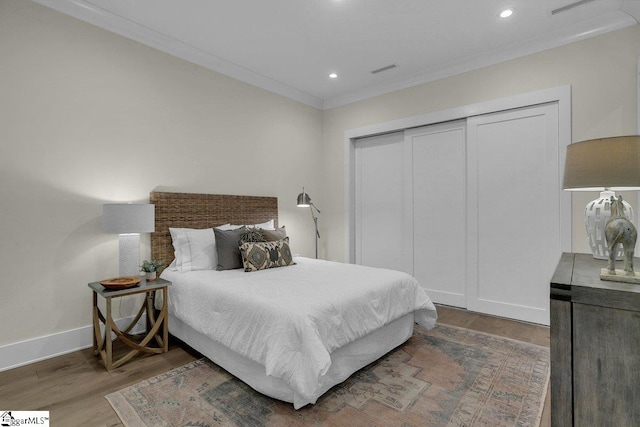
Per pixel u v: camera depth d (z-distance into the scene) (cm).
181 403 178
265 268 282
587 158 137
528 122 305
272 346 170
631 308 102
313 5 250
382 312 224
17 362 220
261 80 382
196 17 265
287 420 164
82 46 250
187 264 278
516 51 307
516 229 312
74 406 175
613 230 118
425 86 370
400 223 405
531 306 305
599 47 269
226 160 351
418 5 250
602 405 107
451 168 357
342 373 195
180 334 254
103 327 257
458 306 352
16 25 221
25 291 225
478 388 193
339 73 373
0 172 215
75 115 247
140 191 284
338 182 453
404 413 170
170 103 304
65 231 242
